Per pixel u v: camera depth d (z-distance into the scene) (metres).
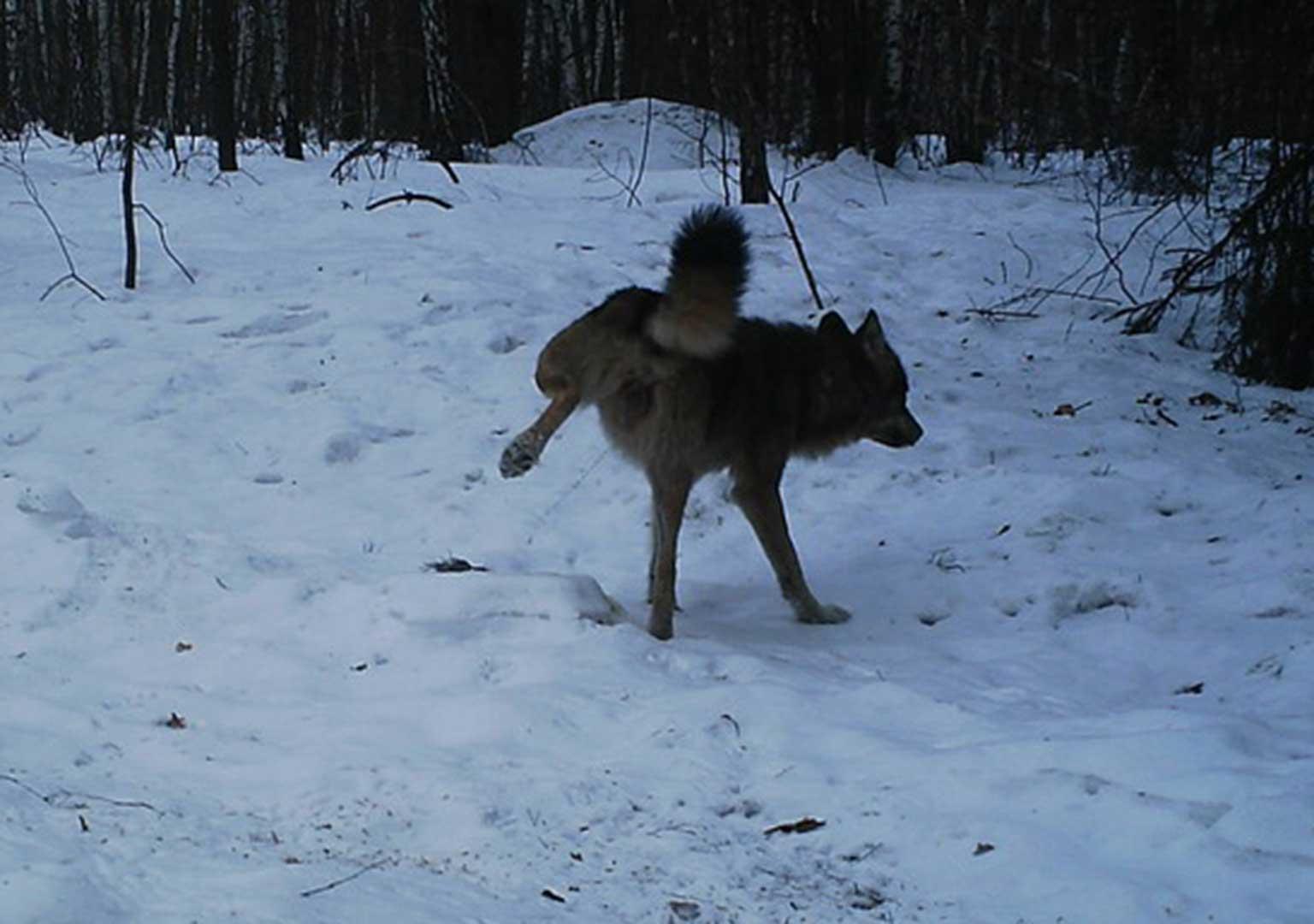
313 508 8.21
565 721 5.41
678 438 6.63
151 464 8.71
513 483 8.70
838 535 8.17
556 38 37.84
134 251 12.05
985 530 8.10
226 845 4.26
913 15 19.08
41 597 6.47
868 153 20.00
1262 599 6.98
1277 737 5.18
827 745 5.23
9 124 23.70
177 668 5.93
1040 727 5.41
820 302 12.48
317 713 5.49
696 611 7.15
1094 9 12.58
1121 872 4.25
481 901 4.01
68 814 4.33
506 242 13.85
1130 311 12.18
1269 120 10.82
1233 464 8.97
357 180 17.11
